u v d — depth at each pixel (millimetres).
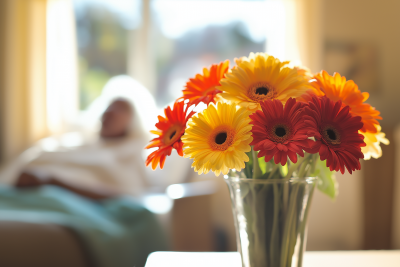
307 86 491
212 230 1790
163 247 1790
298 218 518
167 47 3184
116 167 2314
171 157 2469
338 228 2535
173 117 537
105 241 1485
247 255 529
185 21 3152
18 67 3002
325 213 2584
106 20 3186
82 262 1389
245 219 525
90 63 3189
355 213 2301
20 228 1339
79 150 2467
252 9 3070
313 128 427
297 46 2773
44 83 3037
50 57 3031
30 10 2992
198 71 3156
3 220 1354
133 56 3176
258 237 518
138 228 1746
